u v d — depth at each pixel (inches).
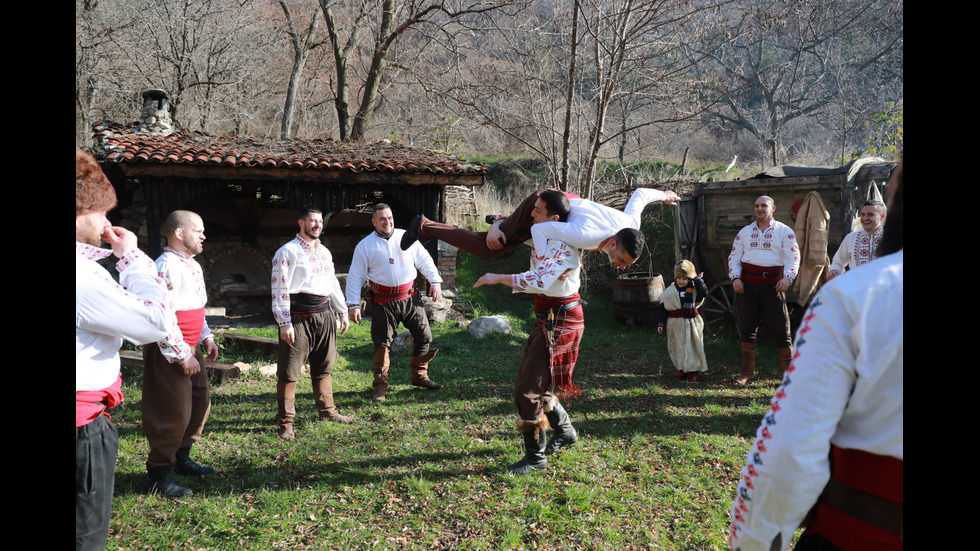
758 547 54.5
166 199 356.5
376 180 396.8
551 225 153.3
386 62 720.3
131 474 163.9
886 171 302.8
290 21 733.9
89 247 90.5
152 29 671.8
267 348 304.3
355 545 131.6
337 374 278.7
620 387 262.7
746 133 991.0
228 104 743.1
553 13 460.4
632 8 396.5
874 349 49.1
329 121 931.3
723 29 416.2
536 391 161.5
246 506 148.6
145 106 430.0
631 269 483.5
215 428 205.5
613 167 629.9
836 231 310.7
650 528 138.0
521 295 474.3
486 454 181.6
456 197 553.9
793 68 857.5
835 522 54.7
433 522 141.3
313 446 188.5
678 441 191.2
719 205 358.3
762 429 54.4
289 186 385.1
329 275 205.8
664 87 440.8
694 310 273.6
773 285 263.7
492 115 478.9
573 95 426.3
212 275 423.2
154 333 85.4
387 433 200.4
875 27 870.4
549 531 136.6
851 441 52.7
